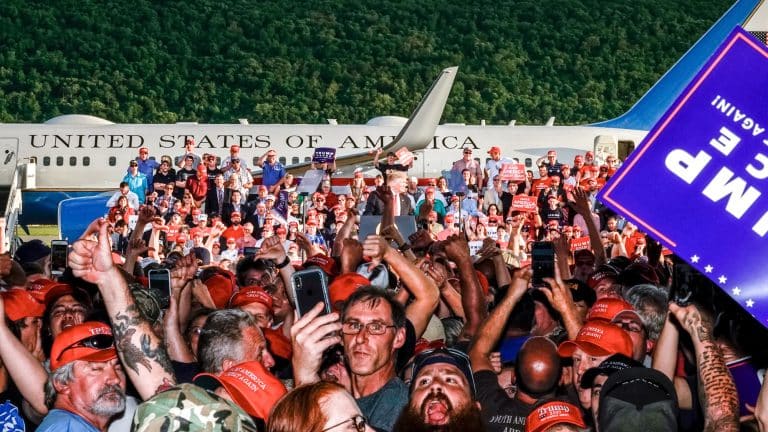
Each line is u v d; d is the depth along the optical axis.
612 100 98.06
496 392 6.91
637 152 6.05
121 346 6.13
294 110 89.38
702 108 5.99
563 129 44.28
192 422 4.63
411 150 41.69
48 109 83.94
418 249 11.95
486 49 100.94
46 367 7.87
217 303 10.48
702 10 107.88
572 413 5.63
